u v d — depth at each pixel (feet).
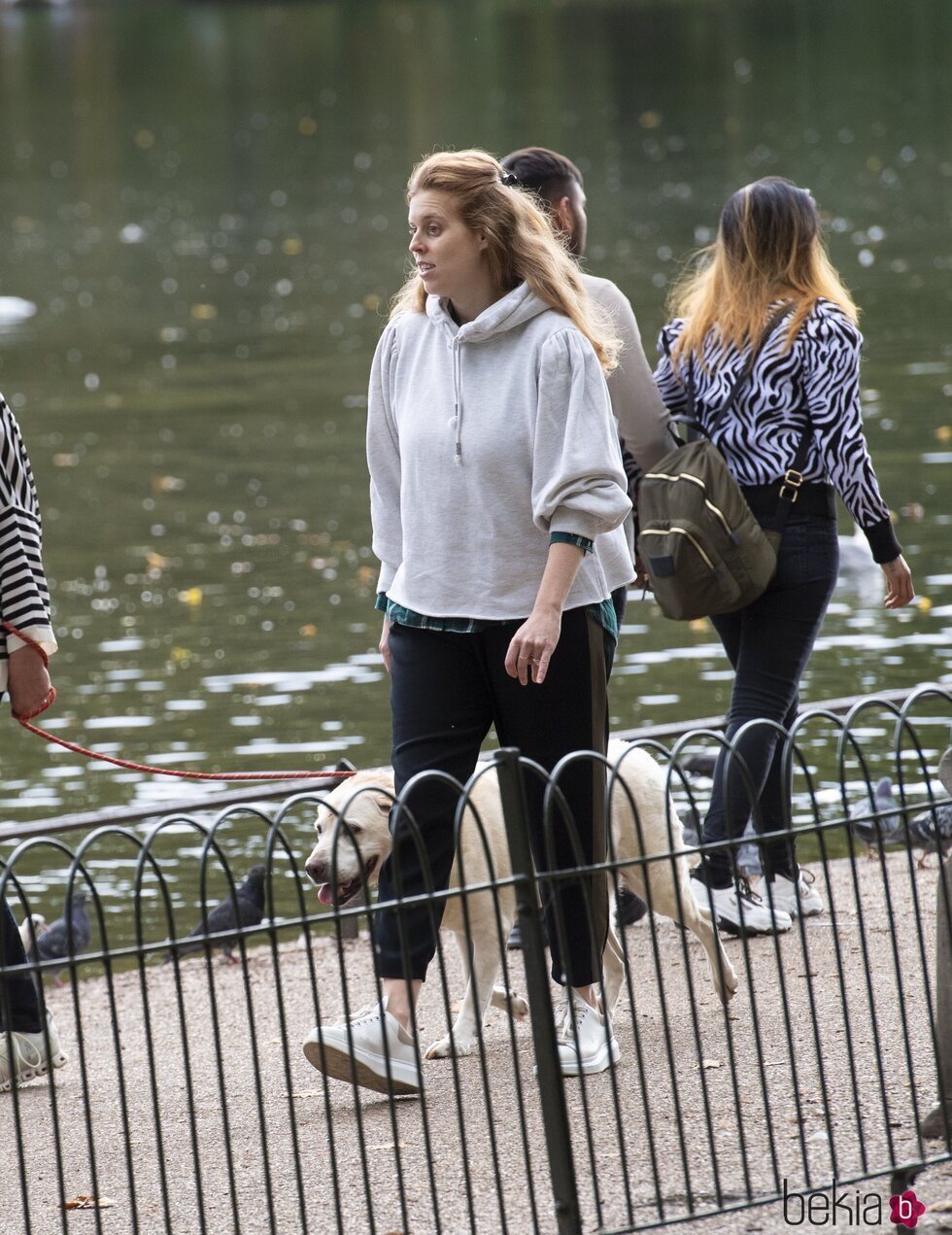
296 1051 39.88
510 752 27.22
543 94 420.77
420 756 34.86
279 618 94.48
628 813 38.32
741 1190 30.30
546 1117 27.78
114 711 80.48
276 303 219.82
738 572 41.50
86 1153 34.12
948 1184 29.96
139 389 170.30
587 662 34.68
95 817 48.29
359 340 189.67
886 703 31.01
